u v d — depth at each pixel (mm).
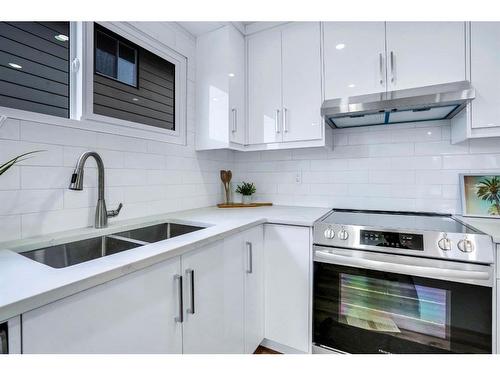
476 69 1379
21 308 541
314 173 2154
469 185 1653
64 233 1170
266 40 1994
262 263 1635
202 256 1115
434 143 1767
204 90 2004
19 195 1072
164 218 1604
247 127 2070
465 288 1147
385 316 1307
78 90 1311
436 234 1204
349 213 1810
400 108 1488
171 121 1880
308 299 1508
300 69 1851
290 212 1853
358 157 1996
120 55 1533
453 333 1168
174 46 1858
